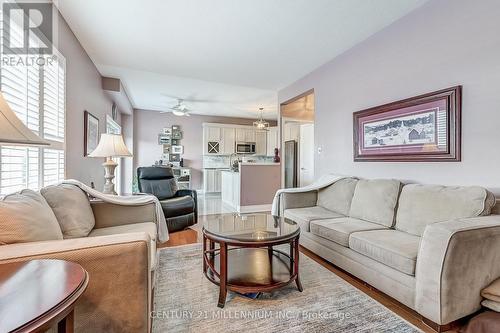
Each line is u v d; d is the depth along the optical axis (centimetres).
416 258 157
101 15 235
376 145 271
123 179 664
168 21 246
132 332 118
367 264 193
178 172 725
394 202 227
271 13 234
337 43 296
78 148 287
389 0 218
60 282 80
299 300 178
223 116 806
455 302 141
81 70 296
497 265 154
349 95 310
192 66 363
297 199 316
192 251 274
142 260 119
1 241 110
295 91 432
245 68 372
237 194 516
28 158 180
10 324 60
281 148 511
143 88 487
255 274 192
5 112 97
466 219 157
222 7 224
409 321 156
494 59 180
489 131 183
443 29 211
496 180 180
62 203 172
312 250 259
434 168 220
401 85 246
